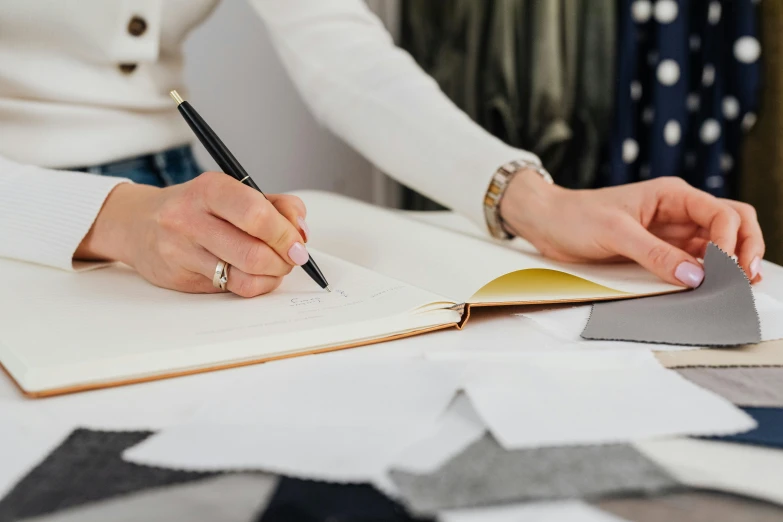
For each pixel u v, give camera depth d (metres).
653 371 0.37
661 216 0.59
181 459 0.28
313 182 1.23
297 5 0.83
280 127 1.18
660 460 0.28
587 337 0.43
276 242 0.45
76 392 0.35
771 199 0.95
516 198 0.63
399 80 0.77
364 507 0.25
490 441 0.30
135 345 0.37
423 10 1.06
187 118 0.50
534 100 0.97
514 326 0.46
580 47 0.99
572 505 0.25
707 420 0.31
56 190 0.55
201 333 0.39
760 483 0.26
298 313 0.43
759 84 0.94
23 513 0.25
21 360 0.35
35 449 0.29
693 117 1.00
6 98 0.72
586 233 0.57
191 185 0.46
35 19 0.70
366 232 0.62
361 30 0.84
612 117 0.99
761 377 0.37
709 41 0.96
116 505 0.25
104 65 0.76
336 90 0.80
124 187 0.54
